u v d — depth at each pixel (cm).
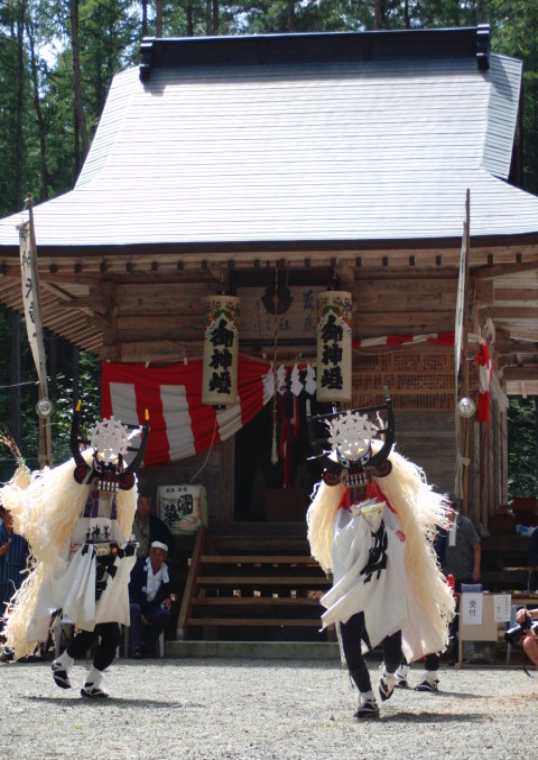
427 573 748
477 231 1427
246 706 769
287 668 1102
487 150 1695
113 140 1803
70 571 802
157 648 1271
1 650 1150
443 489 1562
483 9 3422
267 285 1603
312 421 766
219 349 1550
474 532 1203
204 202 1595
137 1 3903
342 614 707
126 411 1612
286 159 1709
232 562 1480
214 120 1834
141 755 558
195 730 645
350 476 744
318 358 1541
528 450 3444
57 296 1734
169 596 1274
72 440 815
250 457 1686
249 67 1970
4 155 3850
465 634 1110
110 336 1630
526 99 3475
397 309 1599
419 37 1958
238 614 1516
